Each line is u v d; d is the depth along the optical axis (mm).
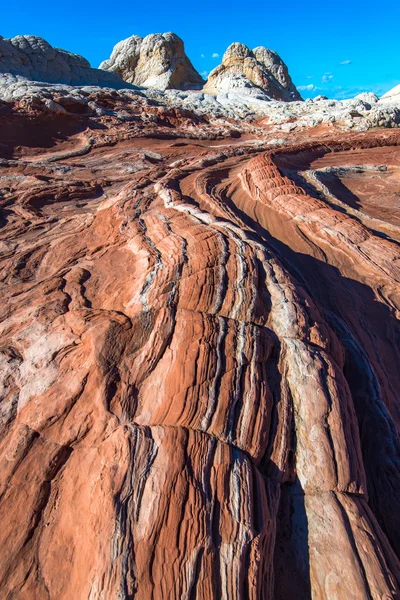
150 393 4840
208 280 6777
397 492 4684
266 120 42062
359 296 9703
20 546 3609
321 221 12773
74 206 17094
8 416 5000
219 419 4332
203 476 3760
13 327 6980
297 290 6957
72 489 3994
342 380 5289
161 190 14961
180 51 60094
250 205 15336
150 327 5824
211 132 34781
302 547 3707
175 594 3014
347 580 3309
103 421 4617
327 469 4168
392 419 5754
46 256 11094
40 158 24750
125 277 8461
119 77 54656
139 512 3451
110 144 28266
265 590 3311
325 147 24234
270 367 5289
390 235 13414
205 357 4930
